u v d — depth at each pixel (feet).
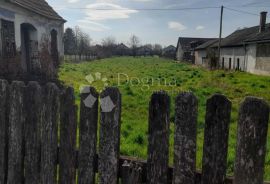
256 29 110.73
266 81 56.75
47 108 8.96
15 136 9.52
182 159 7.37
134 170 7.90
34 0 54.95
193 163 7.27
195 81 54.70
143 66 106.11
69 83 44.62
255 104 6.40
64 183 8.98
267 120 6.35
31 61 50.55
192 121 7.18
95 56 187.11
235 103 33.35
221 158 6.91
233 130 21.20
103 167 8.32
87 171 8.55
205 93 39.32
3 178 9.93
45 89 8.94
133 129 21.75
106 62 136.15
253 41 86.12
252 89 44.83
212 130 6.94
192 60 177.37
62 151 8.89
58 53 61.93
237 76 68.28
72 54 183.83
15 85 9.34
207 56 118.42
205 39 212.64
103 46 265.75
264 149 6.46
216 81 54.19
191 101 7.13
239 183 6.77
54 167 9.08
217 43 136.05
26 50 51.13
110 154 8.21
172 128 20.24
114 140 8.13
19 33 43.91
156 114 7.57
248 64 92.68
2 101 9.61
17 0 44.01
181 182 7.43
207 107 6.95
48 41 55.36
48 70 47.83
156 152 7.68
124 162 8.14
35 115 9.18
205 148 7.07
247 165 6.63
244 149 6.63
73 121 8.64
